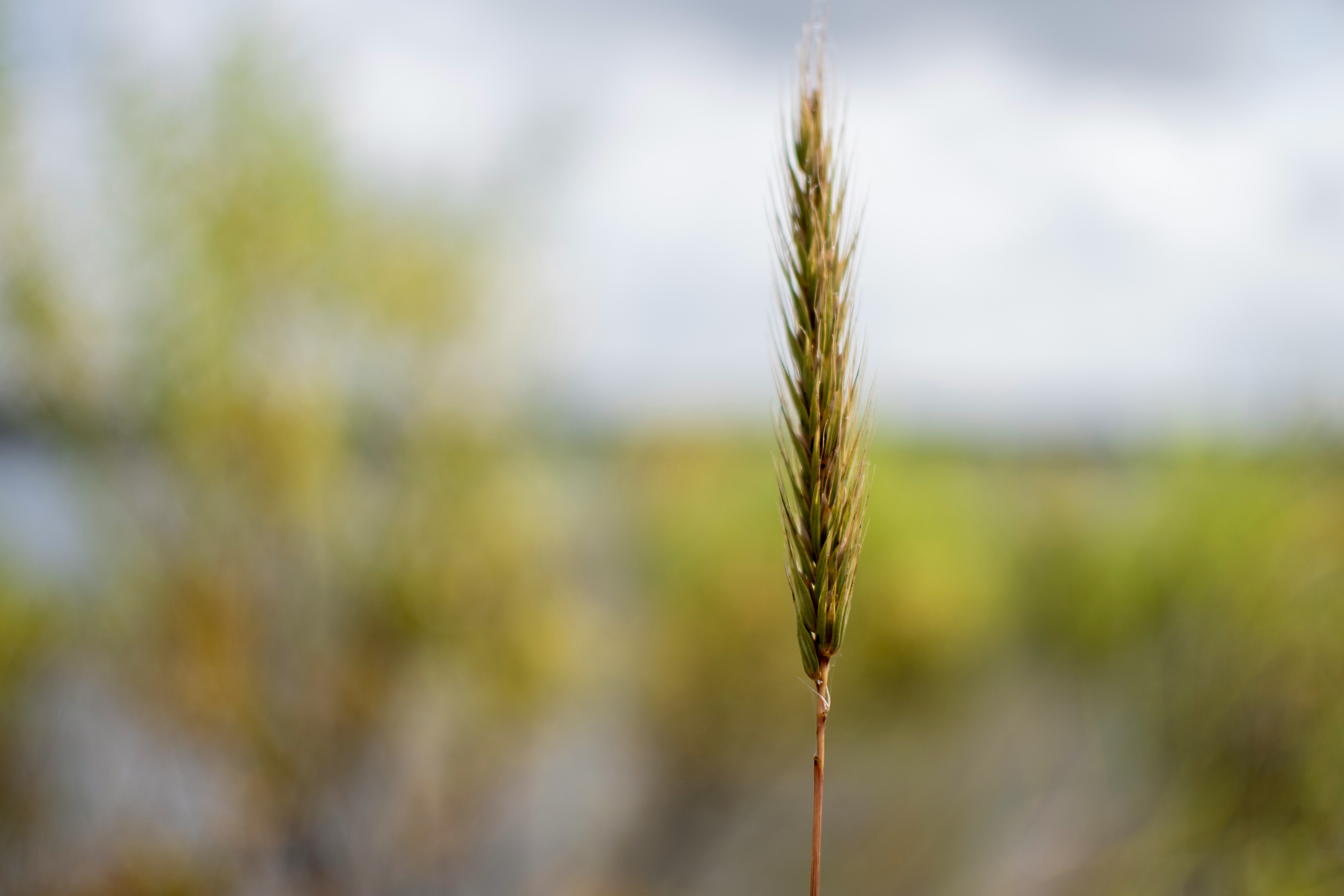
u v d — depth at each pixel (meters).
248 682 3.88
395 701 4.29
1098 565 4.64
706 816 5.18
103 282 3.49
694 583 5.53
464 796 4.56
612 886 4.67
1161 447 4.23
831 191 0.68
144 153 3.46
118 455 3.61
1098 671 4.49
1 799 3.47
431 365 4.16
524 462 4.50
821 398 0.67
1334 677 3.19
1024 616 5.41
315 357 3.89
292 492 3.88
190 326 3.59
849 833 4.71
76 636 3.62
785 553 0.70
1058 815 4.00
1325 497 3.54
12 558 3.43
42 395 3.41
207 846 3.82
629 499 5.34
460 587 4.31
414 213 4.07
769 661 5.68
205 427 3.67
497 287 4.23
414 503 4.21
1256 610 3.51
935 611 5.88
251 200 3.62
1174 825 3.52
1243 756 3.42
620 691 5.34
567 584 4.78
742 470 5.77
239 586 3.85
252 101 3.62
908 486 6.37
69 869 3.58
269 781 3.96
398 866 4.36
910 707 5.74
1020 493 5.74
